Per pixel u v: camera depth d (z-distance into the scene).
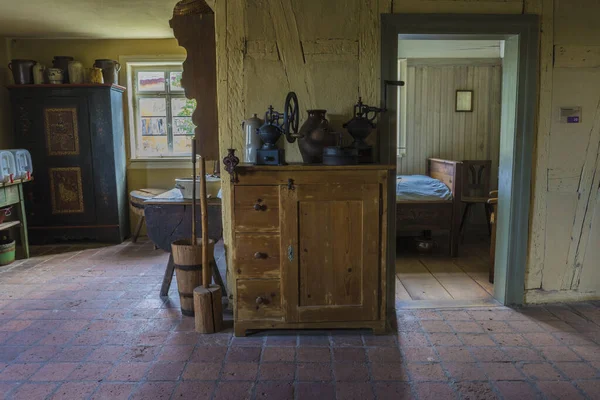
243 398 2.01
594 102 2.95
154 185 5.29
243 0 2.76
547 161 2.98
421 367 2.27
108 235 4.95
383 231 2.55
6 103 4.89
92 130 4.80
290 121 2.64
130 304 3.15
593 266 3.10
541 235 3.04
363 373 2.22
